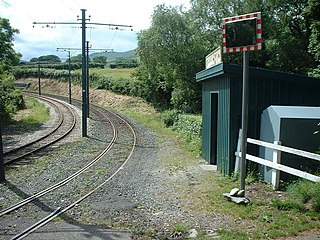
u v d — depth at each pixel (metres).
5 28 37.56
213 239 5.90
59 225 6.94
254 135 10.61
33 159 15.16
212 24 31.23
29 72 86.56
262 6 28.19
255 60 27.25
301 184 7.71
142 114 39.91
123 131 25.89
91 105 50.59
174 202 8.33
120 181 11.02
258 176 9.84
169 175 11.59
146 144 19.89
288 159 8.78
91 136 23.27
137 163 14.23
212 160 13.35
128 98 48.53
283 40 27.33
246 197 8.02
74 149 18.03
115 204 8.44
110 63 95.56
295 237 5.75
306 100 11.05
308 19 14.27
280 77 10.71
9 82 43.78
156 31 31.45
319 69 17.92
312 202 7.00
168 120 28.94
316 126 8.80
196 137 18.69
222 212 7.27
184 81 31.78
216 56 11.69
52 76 81.12
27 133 24.97
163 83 37.19
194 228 6.52
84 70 24.59
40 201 8.81
